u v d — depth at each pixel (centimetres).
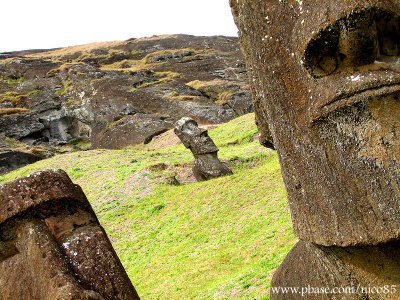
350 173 249
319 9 236
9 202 342
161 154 2577
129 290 331
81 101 4644
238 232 1221
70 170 2317
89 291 295
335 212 270
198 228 1370
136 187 1891
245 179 1644
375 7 211
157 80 5141
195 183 1823
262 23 296
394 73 218
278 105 302
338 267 314
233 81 5709
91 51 7950
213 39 8506
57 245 330
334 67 244
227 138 2919
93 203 1811
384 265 281
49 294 299
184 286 927
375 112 225
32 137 4238
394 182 225
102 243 343
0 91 5178
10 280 330
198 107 4247
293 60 272
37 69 5856
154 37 9056
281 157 319
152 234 1437
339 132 249
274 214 1248
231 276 862
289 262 450
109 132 3941
